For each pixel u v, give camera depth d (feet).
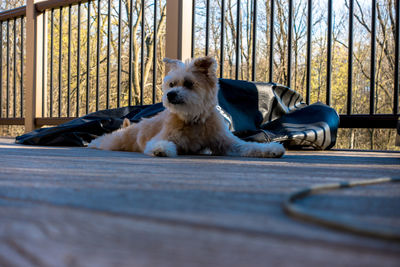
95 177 3.39
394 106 10.18
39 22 15.89
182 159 6.14
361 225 1.44
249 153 7.11
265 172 4.00
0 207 1.98
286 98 11.16
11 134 31.07
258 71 32.42
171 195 2.40
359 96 30.45
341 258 1.17
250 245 1.31
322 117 10.02
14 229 1.54
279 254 1.21
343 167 4.75
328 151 9.50
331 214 1.77
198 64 8.19
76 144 10.59
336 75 31.12
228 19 32.83
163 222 1.64
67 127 10.85
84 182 3.04
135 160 5.70
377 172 4.11
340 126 10.76
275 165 5.01
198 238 1.40
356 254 1.20
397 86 10.13
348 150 9.91
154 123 8.73
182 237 1.41
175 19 11.79
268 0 32.14
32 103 15.84
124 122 10.16
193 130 7.76
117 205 2.05
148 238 1.40
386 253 1.21
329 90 11.17
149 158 6.26
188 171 4.05
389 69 29.53
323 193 2.45
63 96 33.76
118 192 2.53
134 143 9.09
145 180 3.20
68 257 1.21
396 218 1.74
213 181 3.17
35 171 3.86
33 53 15.76
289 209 1.78
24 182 3.01
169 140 7.68
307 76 11.50
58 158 5.79
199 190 2.64
